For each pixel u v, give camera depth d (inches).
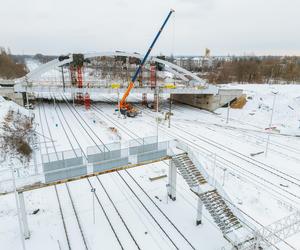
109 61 4554.6
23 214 627.8
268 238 594.2
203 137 1517.0
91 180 964.6
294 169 1098.1
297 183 974.4
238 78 3875.5
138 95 3134.8
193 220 737.6
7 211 763.4
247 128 1740.9
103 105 2433.6
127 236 668.7
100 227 701.9
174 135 1541.6
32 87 2028.8
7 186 585.9
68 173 621.3
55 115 1961.1
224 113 2169.0
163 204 812.0
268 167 1111.6
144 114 2110.0
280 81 3769.7
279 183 968.9
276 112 2052.2
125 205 805.9
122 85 2316.7
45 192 873.5
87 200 831.7
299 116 1918.1
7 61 4650.6
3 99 1942.7
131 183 944.9
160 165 1104.2
